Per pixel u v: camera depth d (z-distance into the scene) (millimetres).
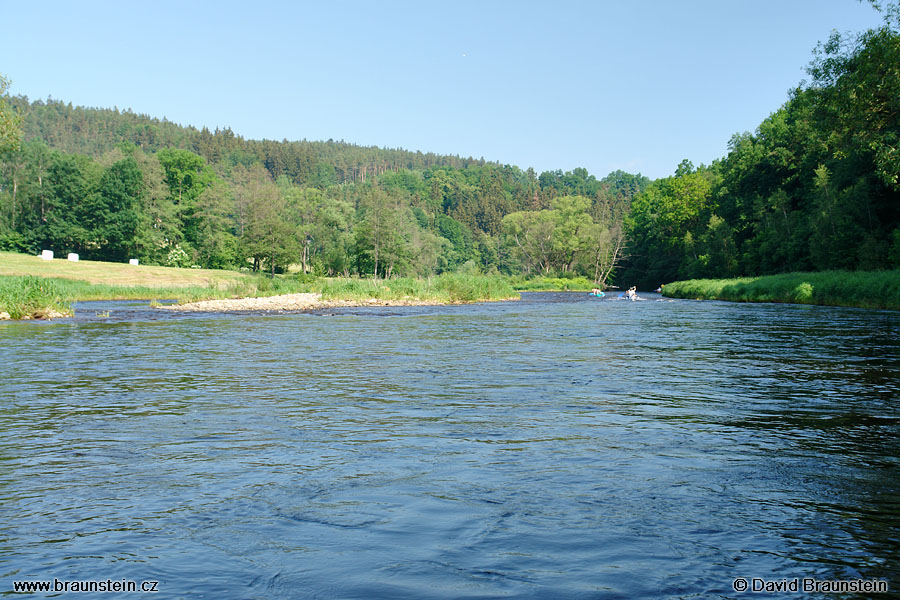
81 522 4875
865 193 49688
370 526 4773
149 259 106812
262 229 98688
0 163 99375
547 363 14422
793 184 68125
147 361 14828
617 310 39062
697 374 12586
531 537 4551
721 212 81188
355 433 7770
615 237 105562
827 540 4461
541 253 109812
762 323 26234
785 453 6766
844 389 10766
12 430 7949
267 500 5359
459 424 8250
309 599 3680
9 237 96562
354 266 114875
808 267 57938
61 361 14828
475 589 3783
